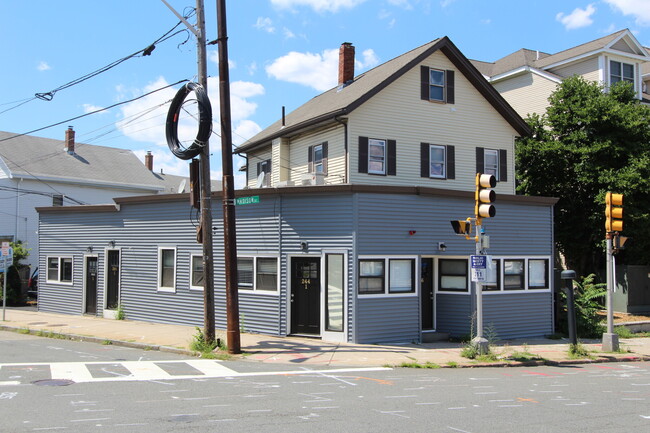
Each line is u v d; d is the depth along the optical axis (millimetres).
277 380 10461
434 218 16453
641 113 24016
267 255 16250
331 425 7254
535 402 9109
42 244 23484
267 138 24500
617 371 13133
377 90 20203
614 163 23891
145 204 19641
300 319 15891
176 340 15180
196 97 13648
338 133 20703
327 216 15531
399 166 20906
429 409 8359
